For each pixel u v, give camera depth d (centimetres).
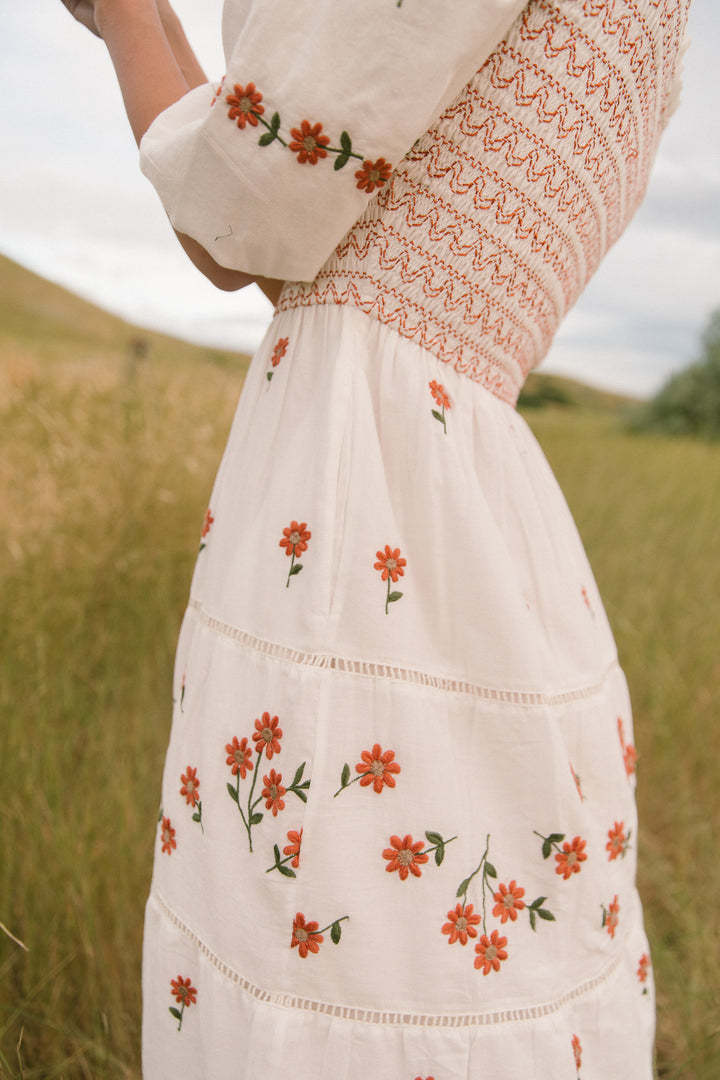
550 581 90
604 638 101
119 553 239
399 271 81
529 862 82
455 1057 76
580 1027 85
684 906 173
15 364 322
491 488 87
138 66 86
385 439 82
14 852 152
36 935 142
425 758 76
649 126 89
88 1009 139
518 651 80
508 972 80
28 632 204
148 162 79
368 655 77
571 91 78
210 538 91
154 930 88
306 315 86
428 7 66
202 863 81
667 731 221
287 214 74
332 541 77
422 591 81
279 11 69
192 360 421
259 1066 74
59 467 257
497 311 86
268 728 77
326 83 69
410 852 76
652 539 369
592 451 696
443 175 78
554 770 81
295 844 74
